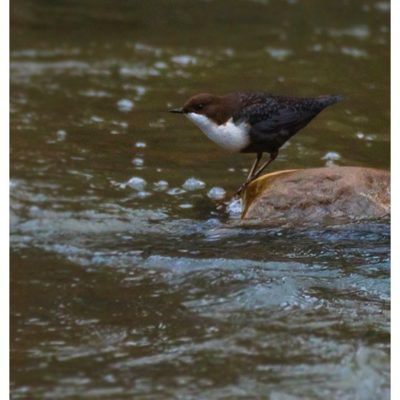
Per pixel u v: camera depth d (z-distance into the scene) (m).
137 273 9.20
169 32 18.17
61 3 19.66
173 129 13.75
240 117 10.52
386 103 14.59
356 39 17.69
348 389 6.83
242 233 10.10
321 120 14.02
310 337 7.64
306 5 20.11
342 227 10.08
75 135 13.34
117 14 19.22
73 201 11.21
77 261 9.58
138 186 11.73
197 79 15.48
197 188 11.71
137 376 7.09
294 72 15.80
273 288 8.62
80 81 15.38
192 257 9.49
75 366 7.30
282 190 10.45
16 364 7.34
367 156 12.62
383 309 8.20
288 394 6.76
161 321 8.09
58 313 8.34
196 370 7.16
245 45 17.36
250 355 7.37
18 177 11.82
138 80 15.45
